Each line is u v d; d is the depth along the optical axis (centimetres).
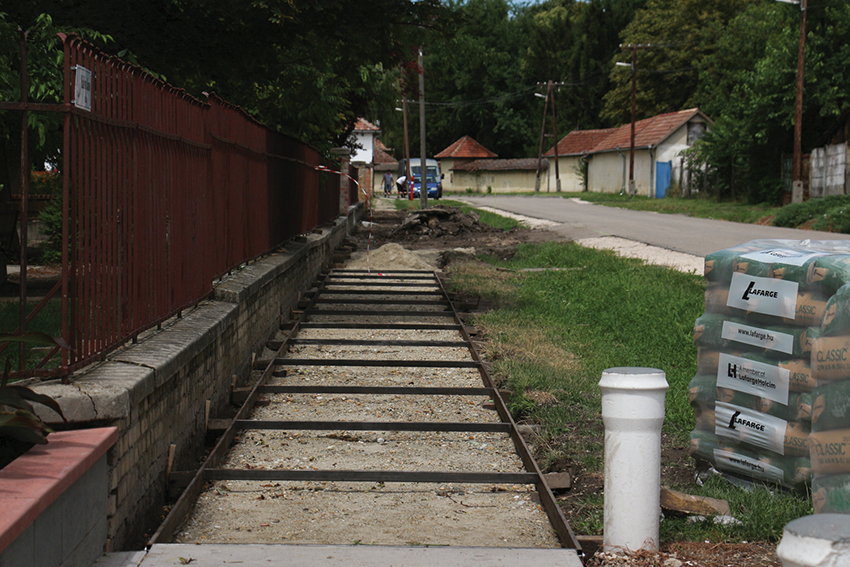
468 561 379
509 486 530
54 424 394
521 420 685
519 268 1820
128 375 441
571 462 573
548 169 7494
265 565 371
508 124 8238
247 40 1068
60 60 859
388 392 754
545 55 8062
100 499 382
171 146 612
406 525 462
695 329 541
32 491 299
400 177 6053
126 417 416
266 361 861
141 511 454
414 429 646
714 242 2161
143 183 543
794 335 473
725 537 432
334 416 686
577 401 739
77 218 432
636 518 404
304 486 524
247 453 586
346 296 1380
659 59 6331
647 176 5434
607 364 877
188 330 598
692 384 544
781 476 485
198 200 704
